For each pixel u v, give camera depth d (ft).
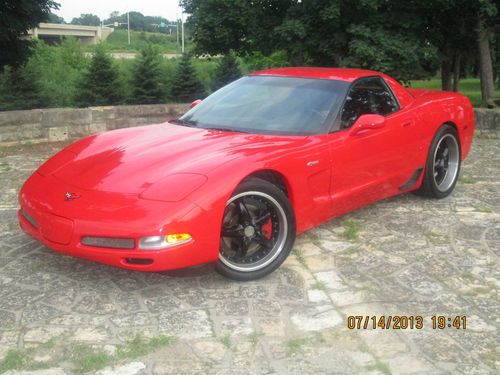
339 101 14.85
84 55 145.69
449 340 9.94
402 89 17.46
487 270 13.00
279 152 12.70
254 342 9.76
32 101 80.12
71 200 11.36
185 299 11.36
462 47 53.42
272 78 16.35
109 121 32.17
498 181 21.31
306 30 45.42
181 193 10.97
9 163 24.80
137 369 8.91
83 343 9.65
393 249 14.23
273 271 12.57
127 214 10.71
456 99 19.27
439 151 18.52
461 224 16.19
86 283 12.07
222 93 16.38
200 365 9.05
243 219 11.86
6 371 8.78
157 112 33.71
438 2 43.19
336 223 16.19
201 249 11.02
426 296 11.66
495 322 10.62
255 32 49.80
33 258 13.41
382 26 43.19
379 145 15.40
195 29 51.90
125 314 10.73
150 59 88.63
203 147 12.78
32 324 10.28
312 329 10.25
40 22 55.72
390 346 9.71
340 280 12.37
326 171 13.73
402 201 18.47
